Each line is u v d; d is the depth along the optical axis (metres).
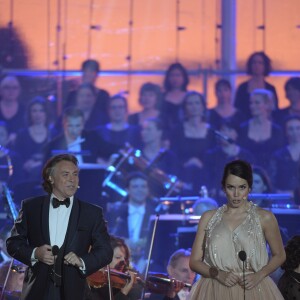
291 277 21.61
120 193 46.25
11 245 19.66
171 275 28.27
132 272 25.47
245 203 20.53
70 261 18.95
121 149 47.06
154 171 46.62
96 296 24.30
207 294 20.00
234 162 20.08
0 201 46.22
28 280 19.80
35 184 48.12
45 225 19.66
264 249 20.17
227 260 19.97
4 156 49.84
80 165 42.50
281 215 35.53
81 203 20.17
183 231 37.62
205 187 45.91
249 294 19.72
